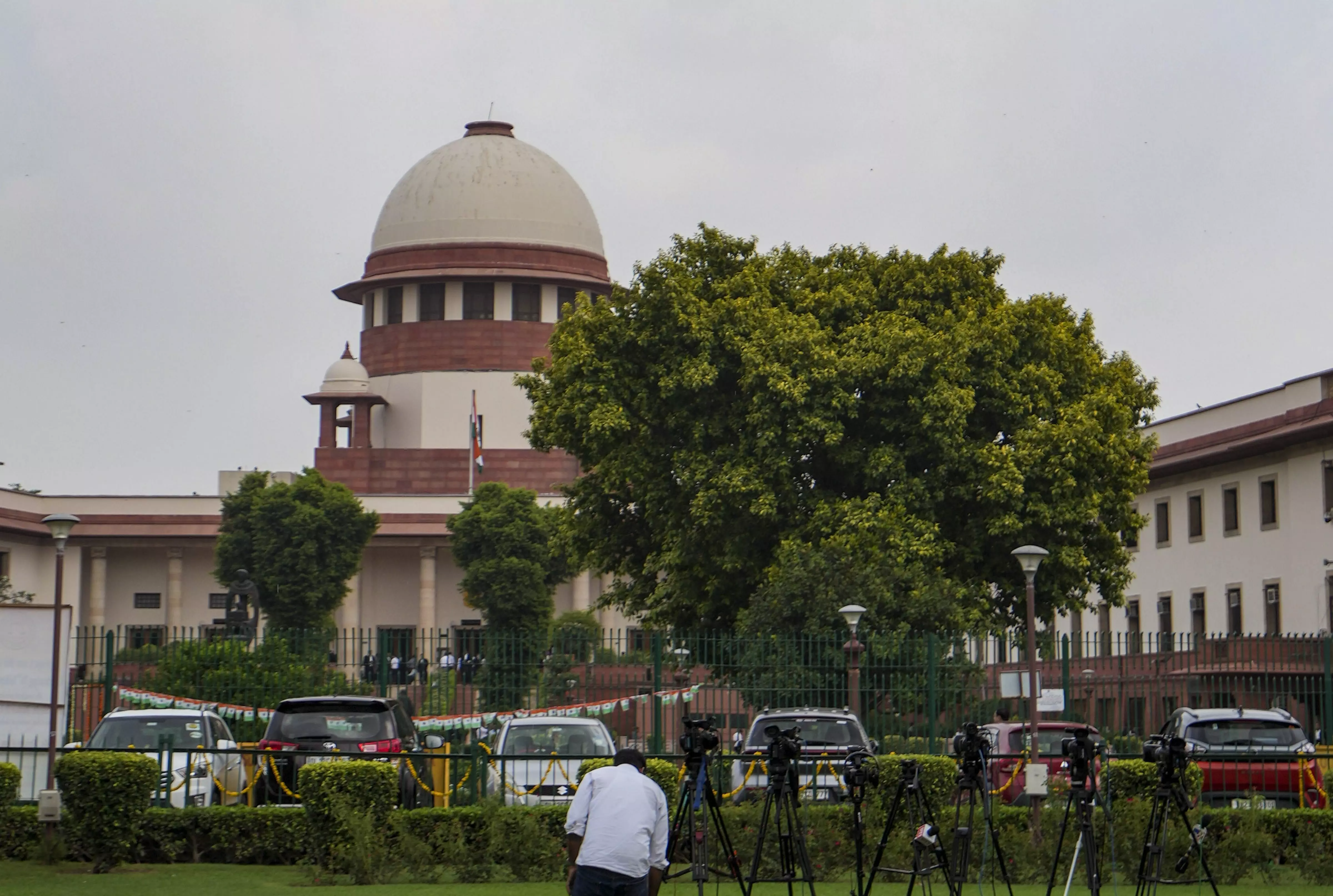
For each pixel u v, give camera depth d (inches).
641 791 488.1
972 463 1485.0
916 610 1368.1
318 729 921.5
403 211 3405.5
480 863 775.1
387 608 3405.5
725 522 1520.7
